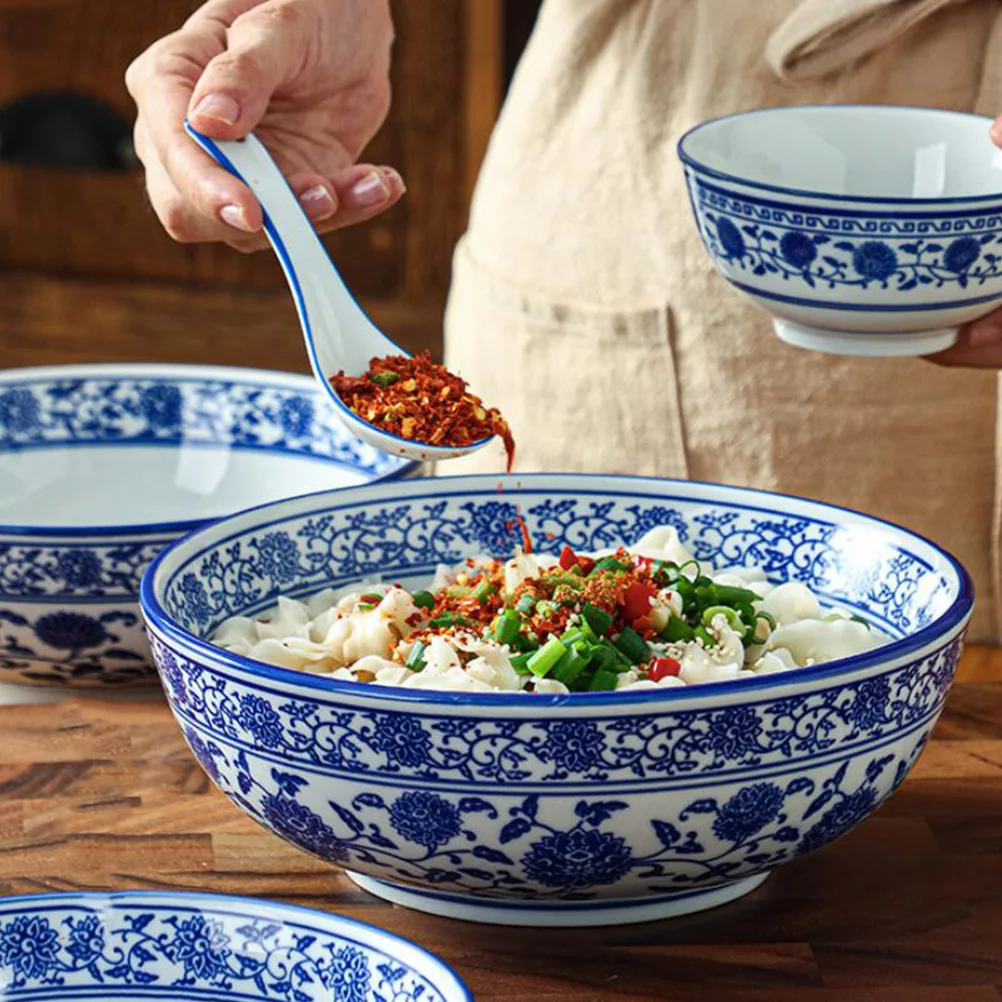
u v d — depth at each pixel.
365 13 1.85
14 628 1.56
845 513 1.47
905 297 1.42
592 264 2.22
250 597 1.45
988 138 1.60
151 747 1.50
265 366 4.24
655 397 2.21
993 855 1.34
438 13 3.84
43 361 4.29
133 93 1.74
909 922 1.24
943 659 1.17
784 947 1.21
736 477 2.22
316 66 1.78
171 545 1.36
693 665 1.23
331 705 1.07
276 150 1.83
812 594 1.46
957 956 1.20
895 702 1.13
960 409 2.12
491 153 2.38
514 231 2.29
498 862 1.11
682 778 1.08
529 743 1.06
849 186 1.65
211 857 1.32
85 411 2.00
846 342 1.50
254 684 1.10
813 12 1.94
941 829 1.38
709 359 2.17
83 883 1.29
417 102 3.92
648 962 1.19
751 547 1.51
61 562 1.52
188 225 1.74
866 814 1.19
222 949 1.08
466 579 1.40
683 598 1.34
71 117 4.17
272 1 1.75
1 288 4.25
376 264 4.11
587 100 2.20
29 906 1.09
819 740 1.10
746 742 1.08
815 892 1.28
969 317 1.47
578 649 1.18
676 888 1.16
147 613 1.21
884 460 2.15
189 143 1.61
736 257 1.48
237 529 1.44
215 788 1.43
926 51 2.00
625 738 1.06
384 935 1.04
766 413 2.17
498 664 1.22
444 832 1.10
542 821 1.08
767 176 1.63
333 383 1.46
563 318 2.23
